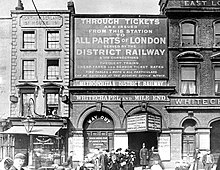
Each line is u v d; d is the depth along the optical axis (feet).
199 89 136.46
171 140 134.72
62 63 138.41
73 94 136.77
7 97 140.15
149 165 112.06
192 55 137.59
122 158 95.20
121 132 135.23
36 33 139.54
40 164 98.32
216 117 135.44
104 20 140.67
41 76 137.90
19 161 37.96
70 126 135.64
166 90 135.95
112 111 136.05
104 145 135.95
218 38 138.92
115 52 139.33
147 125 128.88
